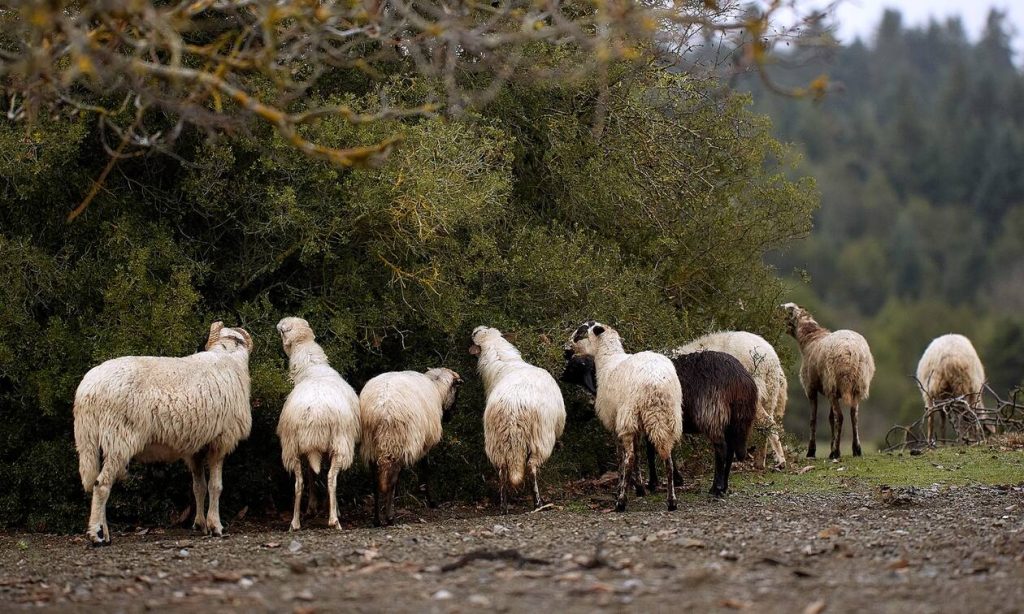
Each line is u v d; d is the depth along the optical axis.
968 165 103.19
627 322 14.56
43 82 7.94
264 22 7.34
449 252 13.75
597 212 16.12
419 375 11.98
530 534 9.88
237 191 12.91
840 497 12.66
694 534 9.54
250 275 13.30
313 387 10.95
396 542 9.53
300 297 13.75
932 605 6.75
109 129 12.72
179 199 13.38
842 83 7.28
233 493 13.01
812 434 17.03
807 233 18.62
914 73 144.50
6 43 10.77
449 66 8.72
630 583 7.37
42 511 12.31
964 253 88.50
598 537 9.49
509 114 15.88
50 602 7.50
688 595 7.08
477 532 10.01
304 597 7.21
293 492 13.70
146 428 10.16
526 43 14.05
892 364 60.94
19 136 11.38
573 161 16.03
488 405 11.86
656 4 12.40
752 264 18.28
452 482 13.98
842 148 108.62
